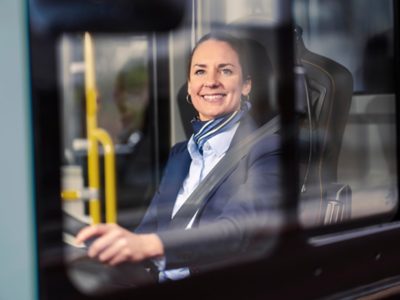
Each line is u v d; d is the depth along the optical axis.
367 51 2.42
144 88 2.14
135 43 2.01
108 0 1.81
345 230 2.26
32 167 1.64
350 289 2.20
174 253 1.97
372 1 2.41
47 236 1.66
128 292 1.81
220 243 2.02
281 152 2.11
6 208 1.62
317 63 2.27
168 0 1.96
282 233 2.07
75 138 1.79
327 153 2.28
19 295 1.63
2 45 1.61
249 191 2.10
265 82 2.12
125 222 2.09
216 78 2.16
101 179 1.98
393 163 2.44
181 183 2.21
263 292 2.02
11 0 1.62
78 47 1.78
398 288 2.31
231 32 2.14
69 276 1.71
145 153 2.20
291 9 2.12
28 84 1.64
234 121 2.17
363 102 2.42
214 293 1.95
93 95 1.83
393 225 2.36
